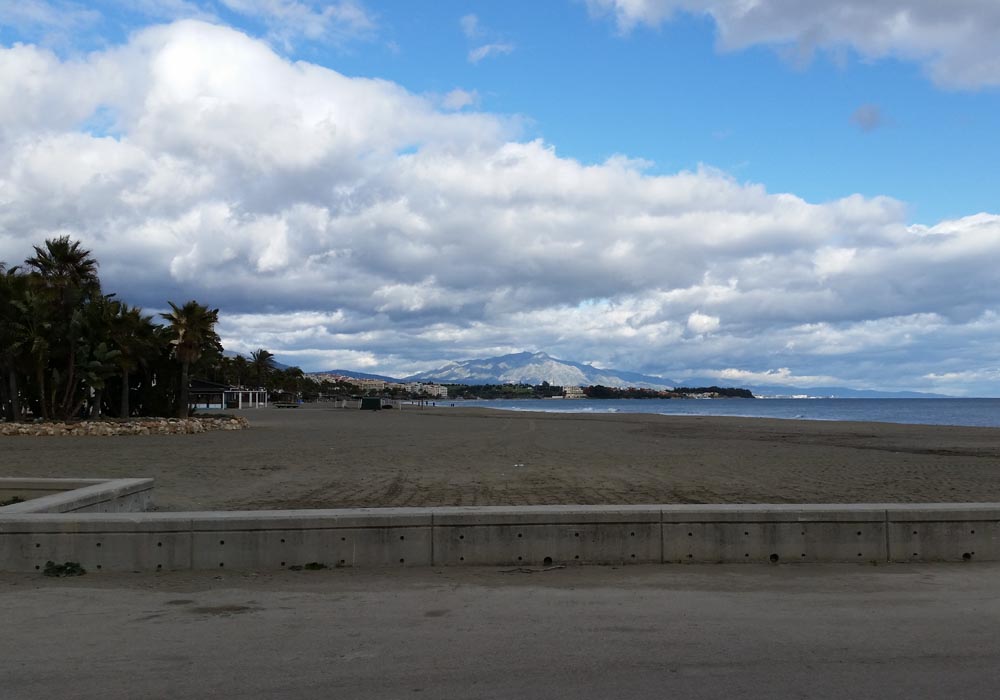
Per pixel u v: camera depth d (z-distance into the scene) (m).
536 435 39.66
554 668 5.38
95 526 8.49
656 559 8.87
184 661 5.54
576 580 8.10
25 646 5.89
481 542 8.79
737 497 15.38
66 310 45.88
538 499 15.07
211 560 8.56
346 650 5.78
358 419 66.94
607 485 17.44
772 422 58.25
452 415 81.12
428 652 5.73
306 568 8.59
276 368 173.00
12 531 8.49
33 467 21.88
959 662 5.52
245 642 5.98
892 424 54.81
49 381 46.12
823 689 4.99
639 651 5.76
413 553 8.73
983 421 73.44
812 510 8.98
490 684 5.08
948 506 9.25
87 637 6.12
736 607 7.04
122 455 26.50
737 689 4.99
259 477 19.08
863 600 7.30
